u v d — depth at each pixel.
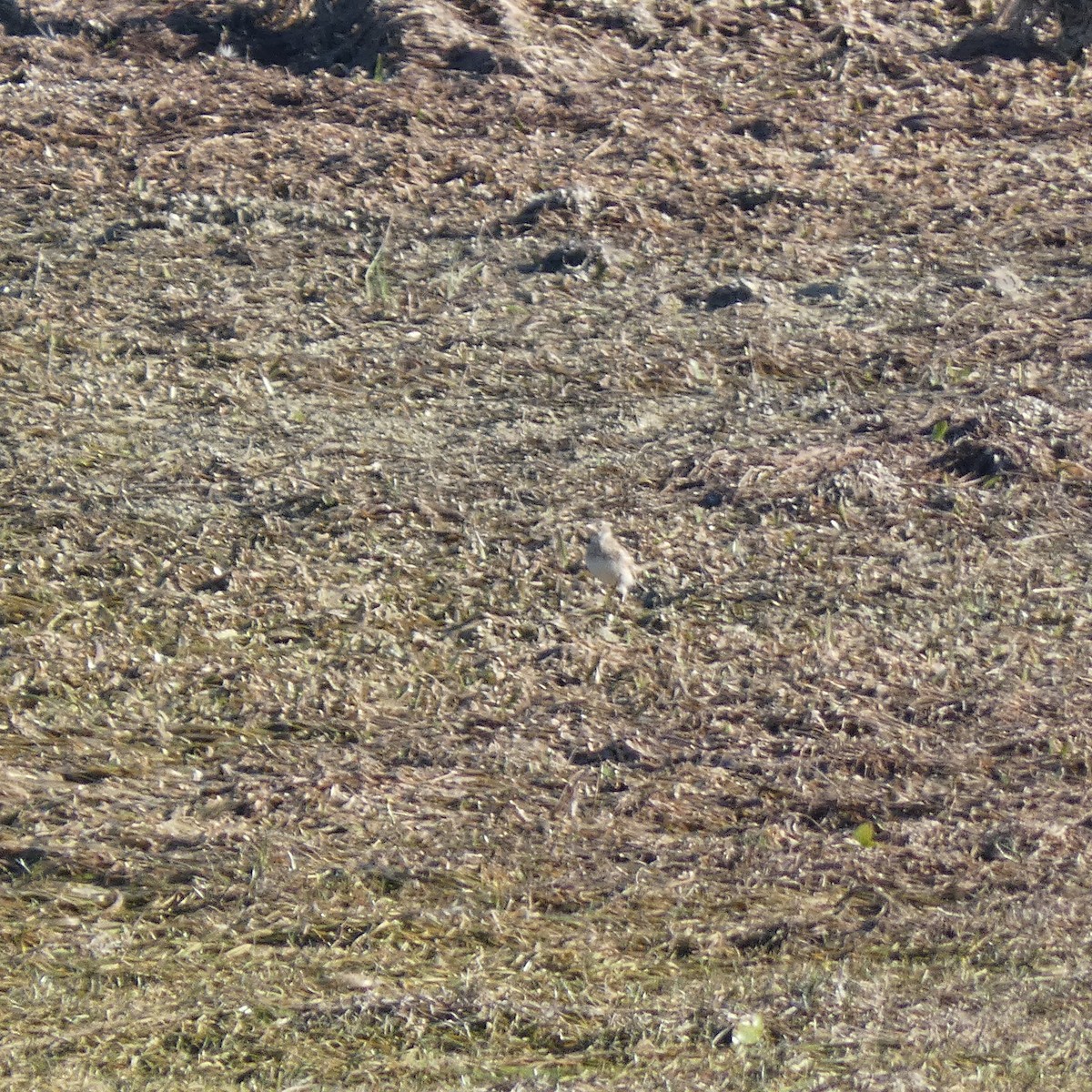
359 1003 15.01
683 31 41.06
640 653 21.34
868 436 26.27
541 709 20.12
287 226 32.38
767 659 21.34
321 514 23.72
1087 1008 15.41
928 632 22.06
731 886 17.30
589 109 37.50
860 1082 14.05
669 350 28.66
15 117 36.16
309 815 17.89
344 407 26.66
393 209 33.16
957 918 16.92
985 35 41.53
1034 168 35.91
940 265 31.92
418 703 20.06
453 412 26.67
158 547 22.70
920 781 19.23
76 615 21.17
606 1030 14.84
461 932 16.25
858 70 39.75
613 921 16.59
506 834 17.86
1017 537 24.19
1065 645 21.94
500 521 23.81
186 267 30.70
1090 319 29.97
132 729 19.17
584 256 31.50
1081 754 19.73
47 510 23.30
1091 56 40.88
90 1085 13.57
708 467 25.31
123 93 37.59
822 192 34.62
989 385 27.77
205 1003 14.88
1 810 17.47
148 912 16.17
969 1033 14.92
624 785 18.86
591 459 25.53
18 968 15.17
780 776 19.19
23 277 29.95
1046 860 17.92
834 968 16.00
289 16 41.34
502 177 34.44
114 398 26.47
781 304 30.27
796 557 23.45
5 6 41.38
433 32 39.56
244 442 25.44
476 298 30.16
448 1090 13.83
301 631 21.28
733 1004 15.31
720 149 36.06
